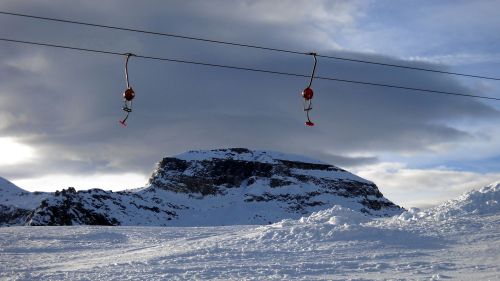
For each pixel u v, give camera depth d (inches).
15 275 847.7
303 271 759.1
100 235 1736.0
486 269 732.7
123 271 829.8
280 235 1077.8
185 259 912.9
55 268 976.3
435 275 688.4
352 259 851.4
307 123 732.7
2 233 1882.4
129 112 708.7
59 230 1999.3
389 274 724.7
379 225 1151.6
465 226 1051.9
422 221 1163.3
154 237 1632.6
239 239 1096.8
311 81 736.3
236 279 717.9
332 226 1083.3
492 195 1226.0
